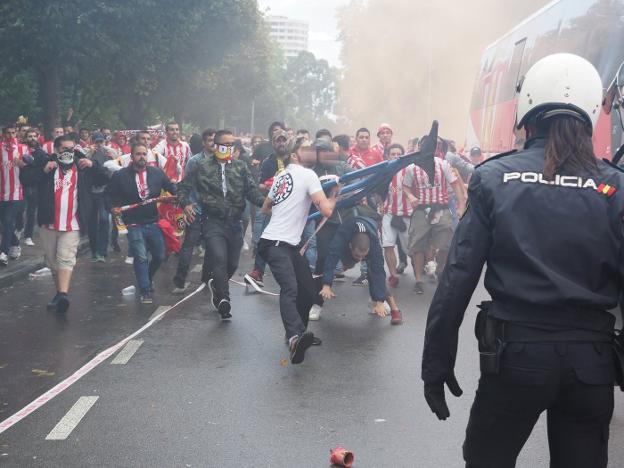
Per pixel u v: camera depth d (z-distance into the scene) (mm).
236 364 7168
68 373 6988
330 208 7289
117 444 5164
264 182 11484
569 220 2801
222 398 6141
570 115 2926
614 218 2803
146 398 6156
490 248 2906
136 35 23766
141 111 37250
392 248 11586
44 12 20672
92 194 14109
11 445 5172
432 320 2971
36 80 26422
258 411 5820
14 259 13695
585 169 2861
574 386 2770
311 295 7570
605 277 2826
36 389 6516
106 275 12797
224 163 9203
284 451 5023
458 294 2904
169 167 14438
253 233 14484
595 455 2844
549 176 2842
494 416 2873
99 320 9258
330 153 9328
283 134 11359
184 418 5672
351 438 5254
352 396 6184
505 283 2820
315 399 6105
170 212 10781
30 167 9633
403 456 4938
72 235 9766
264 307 9953
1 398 6281
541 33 15523
